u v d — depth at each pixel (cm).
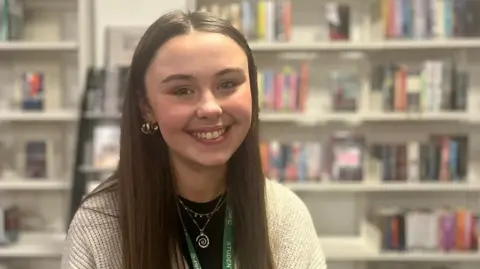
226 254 110
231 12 294
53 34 323
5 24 302
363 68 323
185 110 93
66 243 107
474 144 326
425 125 326
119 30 313
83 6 297
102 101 292
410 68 321
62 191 333
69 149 332
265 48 293
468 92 323
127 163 104
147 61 98
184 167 103
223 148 97
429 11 293
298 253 112
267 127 326
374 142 327
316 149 300
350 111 301
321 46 292
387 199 330
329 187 296
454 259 293
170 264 105
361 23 321
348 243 317
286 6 295
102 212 104
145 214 103
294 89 297
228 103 95
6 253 296
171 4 317
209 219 110
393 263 319
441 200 329
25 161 318
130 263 101
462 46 291
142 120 104
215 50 93
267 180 121
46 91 329
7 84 332
